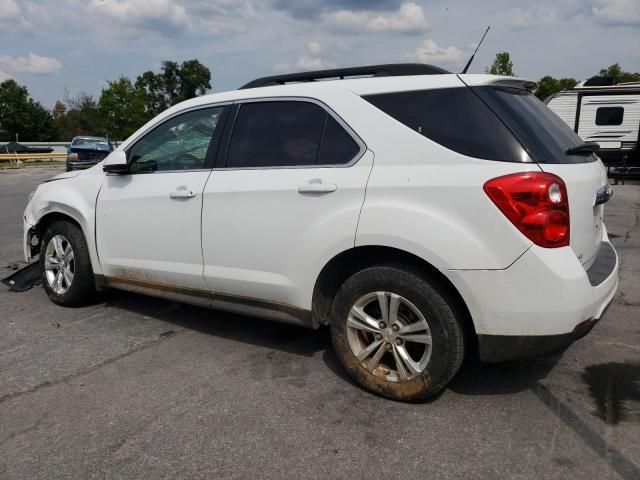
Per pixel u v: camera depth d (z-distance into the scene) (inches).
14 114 2728.8
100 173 167.5
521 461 95.0
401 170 110.6
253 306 135.9
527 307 100.2
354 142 118.3
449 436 103.1
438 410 112.5
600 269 116.4
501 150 103.3
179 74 2797.7
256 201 128.6
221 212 134.6
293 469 93.9
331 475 92.2
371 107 118.2
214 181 137.0
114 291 199.0
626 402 114.9
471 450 98.5
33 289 201.9
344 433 104.7
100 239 164.6
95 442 102.5
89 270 173.8
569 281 99.0
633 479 89.7
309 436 103.8
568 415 109.9
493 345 105.0
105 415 112.2
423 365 111.0
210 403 116.7
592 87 678.5
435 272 109.3
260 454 98.2
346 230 114.3
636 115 658.8
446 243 103.0
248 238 130.6
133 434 105.0
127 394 121.0
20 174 860.6
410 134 111.9
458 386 122.8
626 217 362.9
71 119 2925.7
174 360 139.3
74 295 176.2
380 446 100.3
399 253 113.1
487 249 100.9
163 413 112.7
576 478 90.3
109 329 161.5
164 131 153.1
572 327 101.4
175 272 146.9
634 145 664.4
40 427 107.9
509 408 113.0
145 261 154.0
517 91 120.4
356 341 120.0
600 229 123.1
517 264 99.4
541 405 114.0
